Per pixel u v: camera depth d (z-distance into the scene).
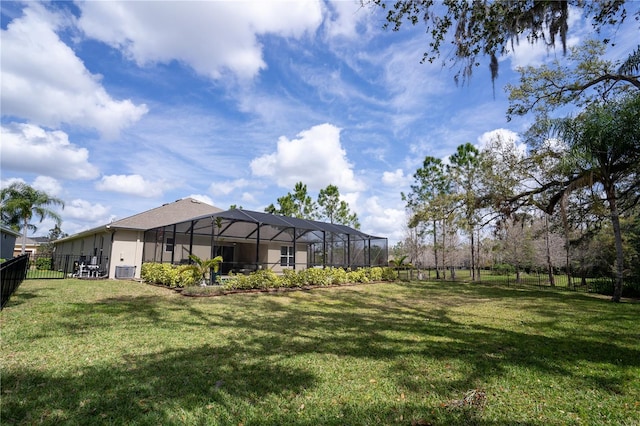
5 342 5.20
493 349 5.60
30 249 39.31
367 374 4.31
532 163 15.15
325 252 19.20
